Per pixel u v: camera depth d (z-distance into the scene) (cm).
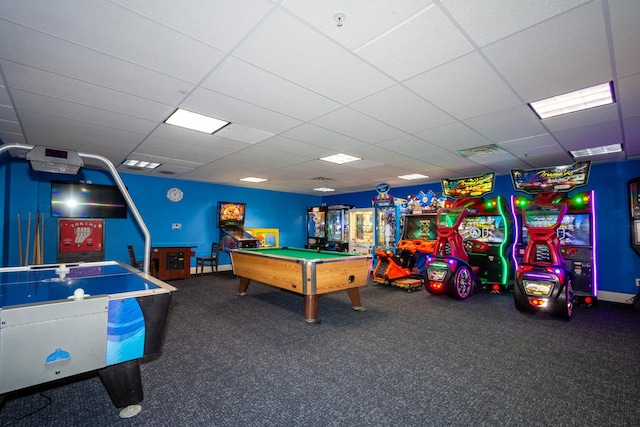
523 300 450
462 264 561
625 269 538
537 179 541
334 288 425
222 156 532
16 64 230
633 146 445
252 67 237
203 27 189
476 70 238
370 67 235
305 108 316
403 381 255
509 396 233
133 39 200
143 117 343
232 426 197
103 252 673
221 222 845
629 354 311
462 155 509
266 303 510
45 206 612
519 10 171
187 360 294
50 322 169
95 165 626
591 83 256
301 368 278
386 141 431
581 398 230
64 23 183
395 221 807
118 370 203
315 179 775
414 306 502
